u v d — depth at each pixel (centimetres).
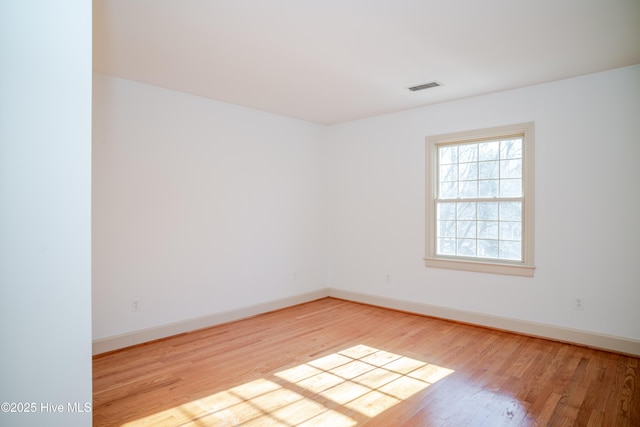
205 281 413
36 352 133
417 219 465
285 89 388
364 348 346
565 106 359
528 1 221
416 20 244
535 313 377
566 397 252
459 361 315
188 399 251
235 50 290
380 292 503
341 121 537
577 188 353
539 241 374
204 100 414
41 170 134
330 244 561
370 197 514
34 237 133
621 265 332
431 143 452
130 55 298
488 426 220
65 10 139
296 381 279
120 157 348
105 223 338
